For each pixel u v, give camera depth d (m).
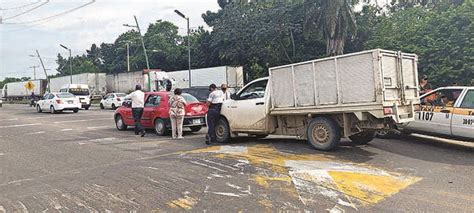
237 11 43.97
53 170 7.74
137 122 12.77
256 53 42.34
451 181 6.19
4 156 9.55
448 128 9.15
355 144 9.63
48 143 11.73
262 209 4.92
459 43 20.95
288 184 6.01
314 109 8.63
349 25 31.44
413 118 8.37
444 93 9.51
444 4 30.42
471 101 8.92
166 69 60.91
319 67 8.52
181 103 11.85
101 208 5.16
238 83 34.66
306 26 33.28
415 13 31.97
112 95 33.16
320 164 7.32
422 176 6.50
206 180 6.38
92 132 14.40
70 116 23.30
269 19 41.06
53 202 5.51
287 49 43.56
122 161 8.38
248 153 8.58
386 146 9.35
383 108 7.49
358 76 7.86
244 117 9.95
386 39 27.58
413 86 8.56
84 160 8.70
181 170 7.15
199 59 53.34
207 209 4.97
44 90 53.34
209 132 10.45
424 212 4.75
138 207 5.14
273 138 10.98
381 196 5.40
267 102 9.54
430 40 22.64
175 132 12.05
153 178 6.63
